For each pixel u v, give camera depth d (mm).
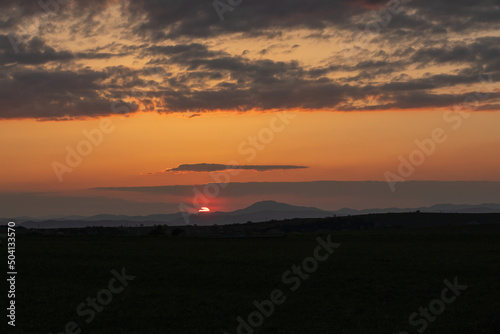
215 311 33156
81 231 119125
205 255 57906
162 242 73812
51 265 49938
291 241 74125
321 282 42000
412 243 70562
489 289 39312
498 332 29172
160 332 28734
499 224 108250
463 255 56938
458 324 30219
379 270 47094
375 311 33531
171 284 42188
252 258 55156
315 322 30797
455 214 159000
